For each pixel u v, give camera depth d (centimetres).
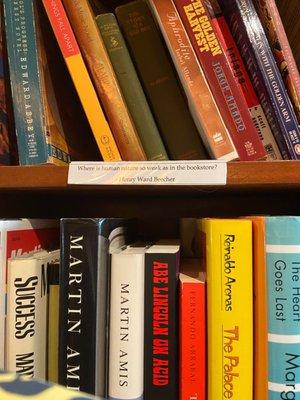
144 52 58
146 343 48
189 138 58
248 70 58
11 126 58
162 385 47
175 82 58
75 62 54
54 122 57
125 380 47
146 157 57
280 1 66
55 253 56
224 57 54
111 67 56
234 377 46
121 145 55
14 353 48
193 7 55
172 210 90
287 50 57
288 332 45
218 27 59
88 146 70
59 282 49
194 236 74
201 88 54
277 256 45
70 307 47
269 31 57
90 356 47
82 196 85
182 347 47
